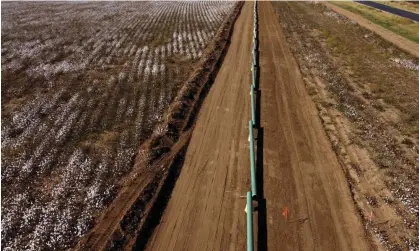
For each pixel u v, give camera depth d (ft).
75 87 78.69
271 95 71.36
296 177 46.62
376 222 39.42
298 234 37.83
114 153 53.47
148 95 73.67
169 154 51.85
